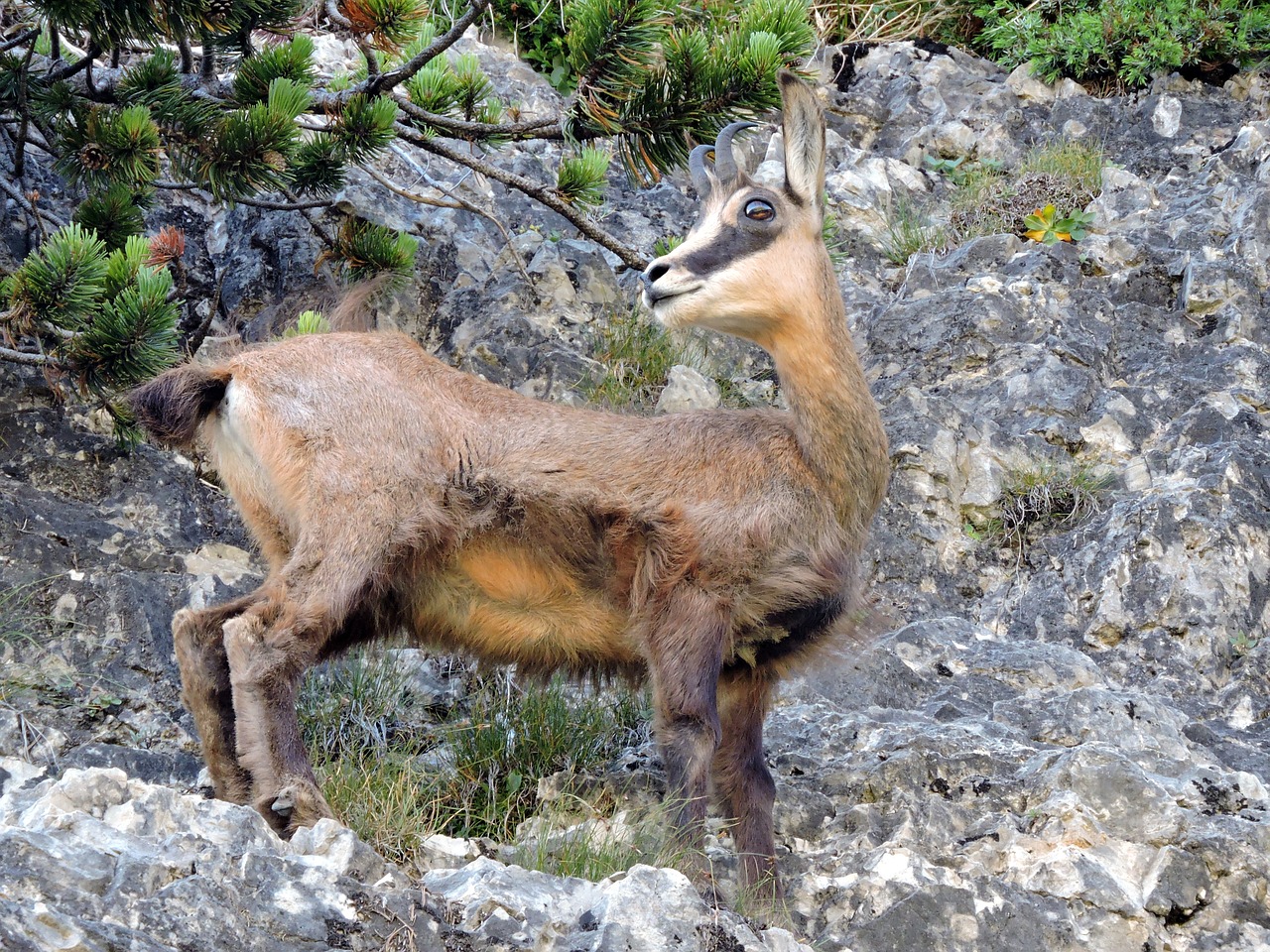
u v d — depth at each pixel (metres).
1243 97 18.31
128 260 9.73
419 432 8.02
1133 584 11.20
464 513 7.98
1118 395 13.02
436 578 8.08
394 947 6.09
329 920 6.07
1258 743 9.98
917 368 13.69
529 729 9.16
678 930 6.50
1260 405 13.06
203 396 8.16
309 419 7.89
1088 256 14.91
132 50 11.41
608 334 13.56
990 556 11.95
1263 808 8.74
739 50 11.01
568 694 9.71
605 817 8.52
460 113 12.49
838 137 17.33
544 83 17.23
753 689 8.35
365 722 9.30
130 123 9.83
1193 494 11.58
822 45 19.33
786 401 8.24
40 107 10.95
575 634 8.24
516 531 8.00
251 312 13.04
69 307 9.44
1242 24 18.08
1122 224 15.82
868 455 8.23
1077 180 16.39
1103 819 8.45
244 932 5.88
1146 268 14.80
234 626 7.50
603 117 10.91
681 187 16.67
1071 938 7.57
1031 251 14.84
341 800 7.89
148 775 8.57
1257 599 11.27
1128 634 11.03
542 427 8.17
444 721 9.70
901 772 8.81
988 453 12.45
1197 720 10.34
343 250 12.08
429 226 13.82
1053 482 12.27
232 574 10.22
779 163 16.11
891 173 16.95
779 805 8.64
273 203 11.52
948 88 18.73
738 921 6.75
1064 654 10.50
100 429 10.72
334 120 11.21
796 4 11.37
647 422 8.24
